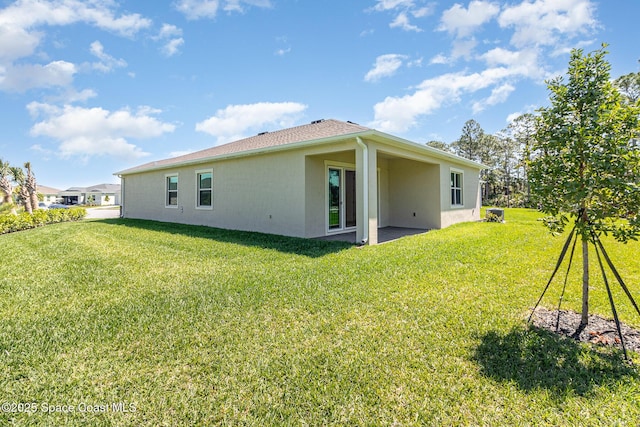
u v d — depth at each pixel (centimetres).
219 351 282
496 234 941
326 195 988
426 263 572
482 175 3516
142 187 1625
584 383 231
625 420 197
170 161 1557
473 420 199
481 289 432
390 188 1283
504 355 267
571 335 303
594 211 293
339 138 782
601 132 284
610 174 279
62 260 650
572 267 545
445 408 209
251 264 590
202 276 513
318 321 338
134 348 290
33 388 235
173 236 955
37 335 316
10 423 200
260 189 1027
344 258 621
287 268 550
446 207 1205
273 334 311
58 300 417
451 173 1287
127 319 352
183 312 368
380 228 1207
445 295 409
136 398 223
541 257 620
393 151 889
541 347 280
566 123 303
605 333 307
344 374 245
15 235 1076
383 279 479
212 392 229
